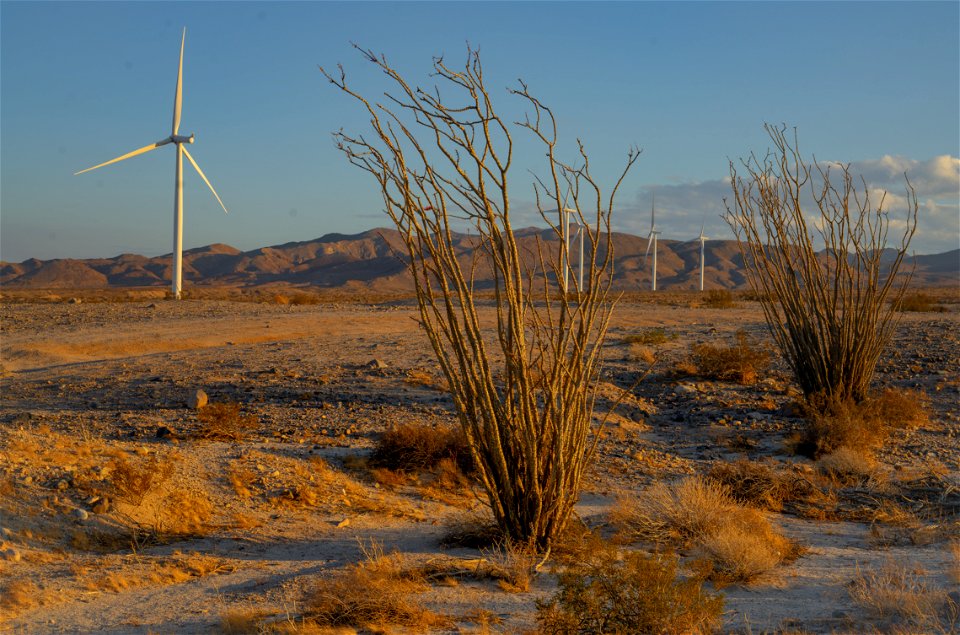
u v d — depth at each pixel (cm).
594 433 1698
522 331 940
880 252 1919
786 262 1980
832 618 717
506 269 937
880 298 1931
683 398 2088
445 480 1344
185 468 1208
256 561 912
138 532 971
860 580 820
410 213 930
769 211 1978
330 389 2041
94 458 1151
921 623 665
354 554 943
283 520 1083
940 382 2191
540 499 936
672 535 1037
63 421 1625
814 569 925
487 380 953
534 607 757
